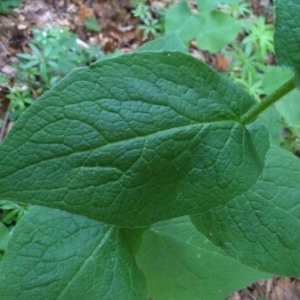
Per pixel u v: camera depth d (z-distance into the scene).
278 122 0.32
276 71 0.51
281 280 0.48
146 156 0.16
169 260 0.28
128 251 0.23
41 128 0.15
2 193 0.14
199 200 0.17
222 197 0.17
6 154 0.14
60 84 0.15
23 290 0.22
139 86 0.16
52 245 0.22
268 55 0.65
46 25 0.62
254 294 0.46
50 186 0.15
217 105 0.17
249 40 0.62
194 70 0.17
